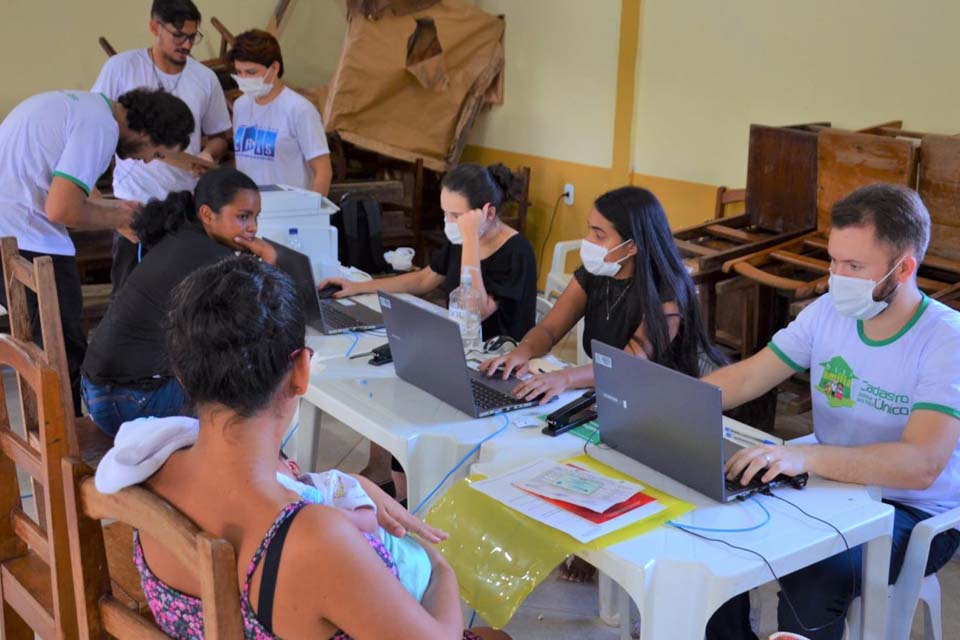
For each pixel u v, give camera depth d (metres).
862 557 1.86
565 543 1.70
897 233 1.85
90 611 1.41
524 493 1.83
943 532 2.04
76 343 3.40
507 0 5.84
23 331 2.03
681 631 1.63
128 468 1.21
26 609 1.75
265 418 1.16
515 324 3.04
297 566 1.09
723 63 4.62
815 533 1.71
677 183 4.98
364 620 1.10
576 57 5.43
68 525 1.39
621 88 5.16
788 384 3.52
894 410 1.96
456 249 3.21
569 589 2.70
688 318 2.51
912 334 1.93
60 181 3.06
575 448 2.07
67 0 5.83
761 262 3.54
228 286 1.14
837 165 3.56
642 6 4.97
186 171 3.61
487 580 1.75
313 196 3.31
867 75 4.00
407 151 5.64
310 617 1.11
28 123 3.08
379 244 4.31
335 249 3.39
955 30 3.65
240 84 4.07
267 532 1.11
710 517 1.76
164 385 2.55
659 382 1.83
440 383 2.32
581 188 5.56
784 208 3.93
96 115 3.09
